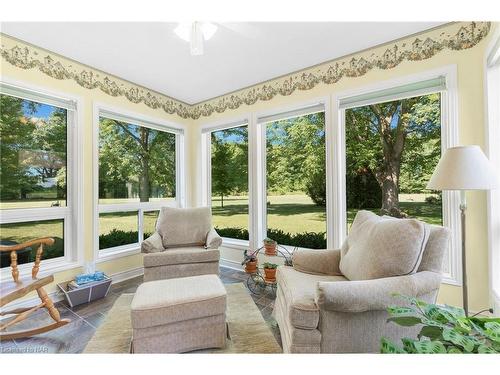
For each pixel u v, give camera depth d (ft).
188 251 7.84
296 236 9.64
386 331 4.07
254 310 6.84
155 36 6.84
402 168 7.61
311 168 9.33
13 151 7.20
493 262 5.79
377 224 5.11
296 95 9.12
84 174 8.40
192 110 12.38
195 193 12.29
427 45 6.75
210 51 7.68
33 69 7.26
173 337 4.77
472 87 6.18
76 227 8.18
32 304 7.00
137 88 10.10
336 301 3.78
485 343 2.42
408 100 7.50
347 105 8.12
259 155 10.36
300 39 7.11
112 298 7.71
